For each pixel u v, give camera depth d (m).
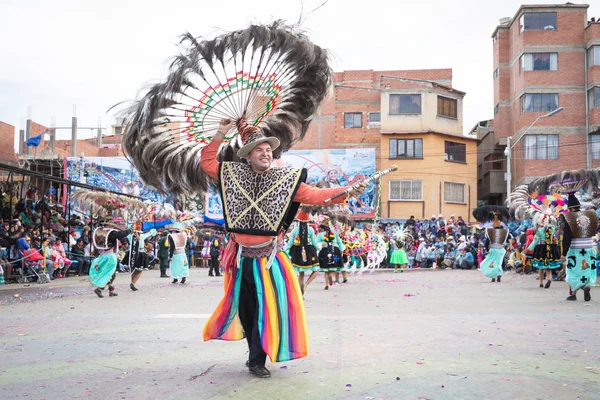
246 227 4.45
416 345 5.54
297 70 4.53
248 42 4.20
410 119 35.56
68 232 21.23
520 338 5.88
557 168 35.09
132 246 13.79
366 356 5.05
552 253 13.16
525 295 11.38
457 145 36.34
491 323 7.03
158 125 4.63
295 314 4.41
